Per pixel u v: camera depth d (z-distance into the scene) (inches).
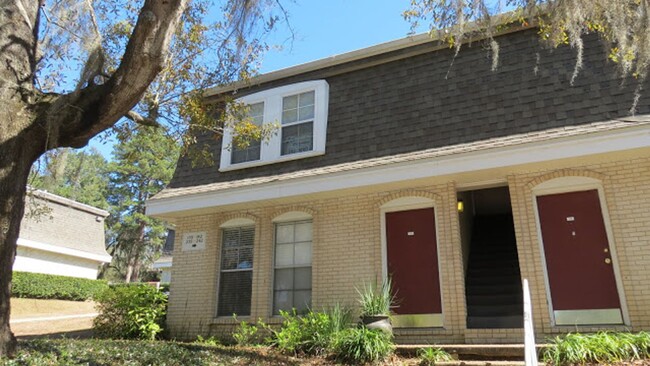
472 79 386.0
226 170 456.8
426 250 374.6
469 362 278.1
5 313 205.9
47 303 788.6
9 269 208.5
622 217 315.3
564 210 337.7
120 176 1652.3
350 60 445.7
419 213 385.7
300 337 324.5
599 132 308.5
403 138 391.5
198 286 446.0
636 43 249.8
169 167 1640.0
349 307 379.9
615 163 325.4
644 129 297.1
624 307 305.7
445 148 365.4
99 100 228.7
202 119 368.8
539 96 352.2
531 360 196.7
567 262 328.2
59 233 904.9
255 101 466.9
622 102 322.3
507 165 333.1
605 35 273.1
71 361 220.1
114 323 427.5
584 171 331.9
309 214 421.1
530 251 333.7
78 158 405.4
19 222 215.2
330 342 309.7
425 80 406.9
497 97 368.2
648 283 298.4
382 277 377.4
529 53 371.9
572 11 254.2
